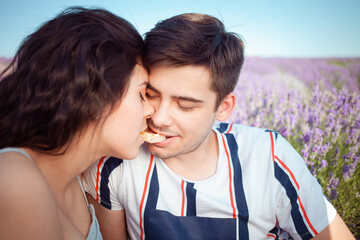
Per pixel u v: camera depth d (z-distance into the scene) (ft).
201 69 2.92
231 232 3.64
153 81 3.00
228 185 3.66
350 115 8.10
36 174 2.32
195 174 3.73
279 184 3.65
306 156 6.72
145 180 3.69
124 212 4.20
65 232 2.79
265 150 3.77
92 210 3.65
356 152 6.78
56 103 2.46
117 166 3.78
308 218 3.59
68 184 3.13
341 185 6.71
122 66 2.64
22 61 2.66
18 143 2.51
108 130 2.75
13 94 2.58
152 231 3.68
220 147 3.78
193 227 3.65
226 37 3.29
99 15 2.72
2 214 2.06
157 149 3.33
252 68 17.97
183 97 2.98
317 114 8.16
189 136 3.24
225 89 3.32
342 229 3.59
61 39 2.48
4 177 2.11
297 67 18.71
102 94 2.53
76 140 2.68
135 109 2.80
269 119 9.25
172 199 3.66
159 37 2.93
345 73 16.05
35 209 2.18
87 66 2.45
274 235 3.94
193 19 3.26
